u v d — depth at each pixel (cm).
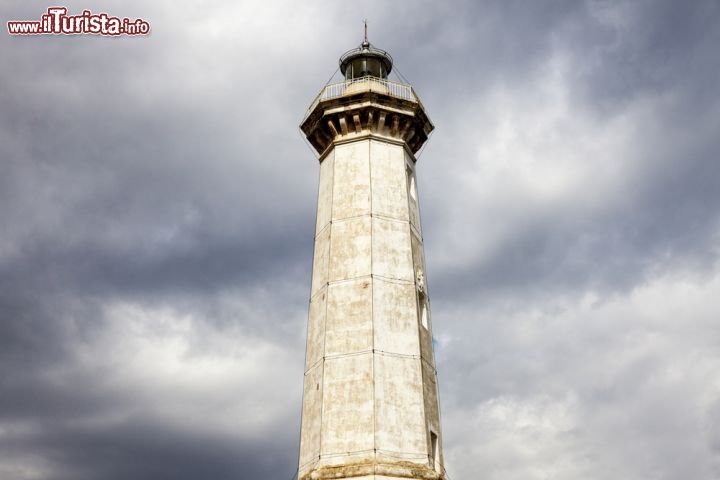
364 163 4706
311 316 4453
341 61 5403
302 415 4169
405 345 4147
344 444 3816
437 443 4047
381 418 3856
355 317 4175
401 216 4606
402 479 3703
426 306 4500
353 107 4797
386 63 5403
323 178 4912
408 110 4916
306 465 3922
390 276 4347
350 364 4031
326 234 4584
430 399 4119
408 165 4928
